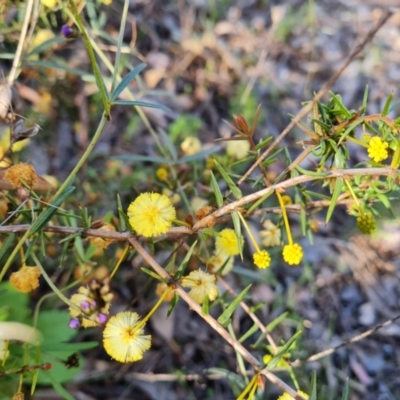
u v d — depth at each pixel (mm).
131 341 136
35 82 297
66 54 311
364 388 292
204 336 284
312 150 154
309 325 307
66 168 297
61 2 203
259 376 136
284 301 308
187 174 252
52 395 233
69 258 244
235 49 420
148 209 141
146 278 264
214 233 149
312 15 439
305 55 441
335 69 440
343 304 323
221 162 234
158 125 347
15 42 245
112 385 258
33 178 161
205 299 136
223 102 382
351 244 343
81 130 302
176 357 275
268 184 166
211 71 392
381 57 457
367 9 498
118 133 328
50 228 154
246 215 176
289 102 401
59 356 211
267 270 304
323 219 348
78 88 300
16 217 178
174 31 403
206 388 271
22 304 214
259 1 464
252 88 395
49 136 297
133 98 239
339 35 468
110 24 367
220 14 439
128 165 300
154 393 262
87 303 165
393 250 344
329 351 199
